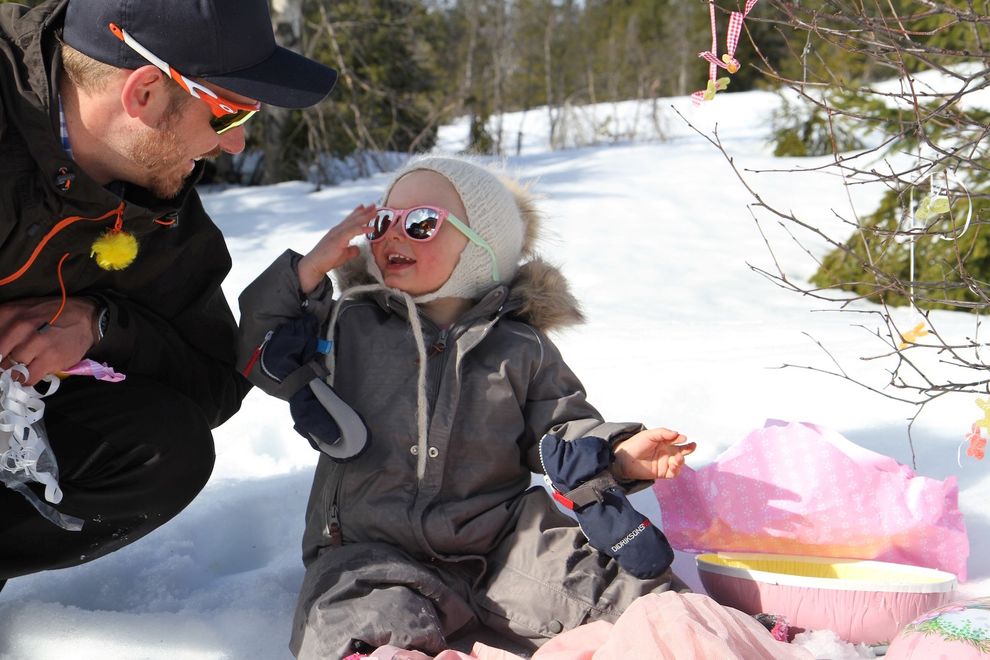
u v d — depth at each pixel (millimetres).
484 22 17812
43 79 1708
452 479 2135
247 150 11266
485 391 2168
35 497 1824
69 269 1933
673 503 2293
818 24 1998
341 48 11445
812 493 2186
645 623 1653
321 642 1810
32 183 1742
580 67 21141
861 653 1894
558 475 2051
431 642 1841
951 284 2082
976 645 1579
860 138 11508
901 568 2129
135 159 1824
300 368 2090
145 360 2127
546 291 2316
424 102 12812
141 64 1760
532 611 2008
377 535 2086
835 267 5789
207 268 2199
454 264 2219
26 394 1817
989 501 2549
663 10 28562
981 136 2049
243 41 1843
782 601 1956
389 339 2195
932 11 1945
